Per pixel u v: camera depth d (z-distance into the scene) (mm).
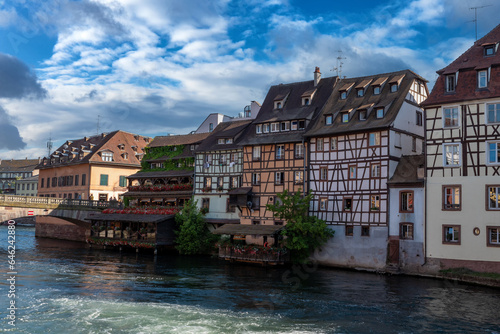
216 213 39188
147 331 16203
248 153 37250
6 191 97062
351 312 19125
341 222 31219
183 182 43031
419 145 32562
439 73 27781
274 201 35125
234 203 37031
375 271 28734
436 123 27172
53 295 21047
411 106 31984
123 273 27516
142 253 38406
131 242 38656
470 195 25562
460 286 24344
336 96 35281
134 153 59750
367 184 30281
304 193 33281
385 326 17297
